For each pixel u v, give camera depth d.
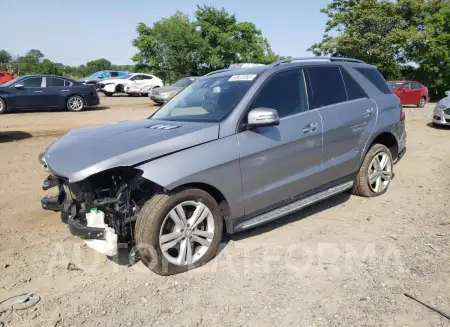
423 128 13.03
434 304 3.21
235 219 4.05
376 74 5.91
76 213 3.75
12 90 16.12
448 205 5.41
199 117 4.28
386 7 34.16
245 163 3.99
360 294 3.37
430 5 34.75
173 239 3.65
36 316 3.12
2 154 8.58
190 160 3.64
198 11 47.97
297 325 2.99
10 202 5.62
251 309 3.20
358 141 5.25
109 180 3.60
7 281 3.60
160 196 3.57
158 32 41.66
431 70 34.12
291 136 4.37
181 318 3.10
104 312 3.18
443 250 4.09
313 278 3.63
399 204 5.50
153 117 4.84
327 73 5.12
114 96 29.36
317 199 4.82
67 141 4.10
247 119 4.06
